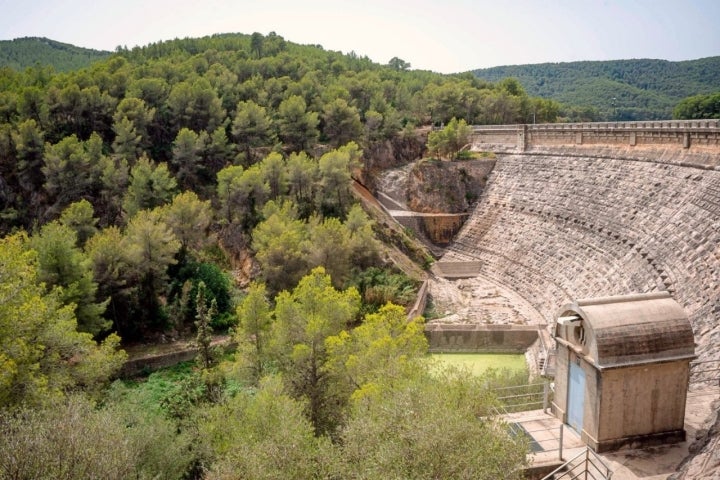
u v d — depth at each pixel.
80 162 71.25
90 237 62.62
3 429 21.09
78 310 49.94
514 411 29.16
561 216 69.50
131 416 33.03
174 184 71.69
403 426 19.12
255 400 32.16
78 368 38.16
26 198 72.69
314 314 40.69
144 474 24.44
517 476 17.77
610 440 21.77
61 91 82.44
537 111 133.75
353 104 109.81
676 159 56.78
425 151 104.50
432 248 86.88
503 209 82.62
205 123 89.38
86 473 19.91
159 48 145.88
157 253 59.22
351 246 67.19
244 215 71.81
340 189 77.50
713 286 39.75
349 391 36.22
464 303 66.75
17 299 31.17
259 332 43.22
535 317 60.31
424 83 152.88
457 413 19.16
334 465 21.05
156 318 59.66
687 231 48.03
